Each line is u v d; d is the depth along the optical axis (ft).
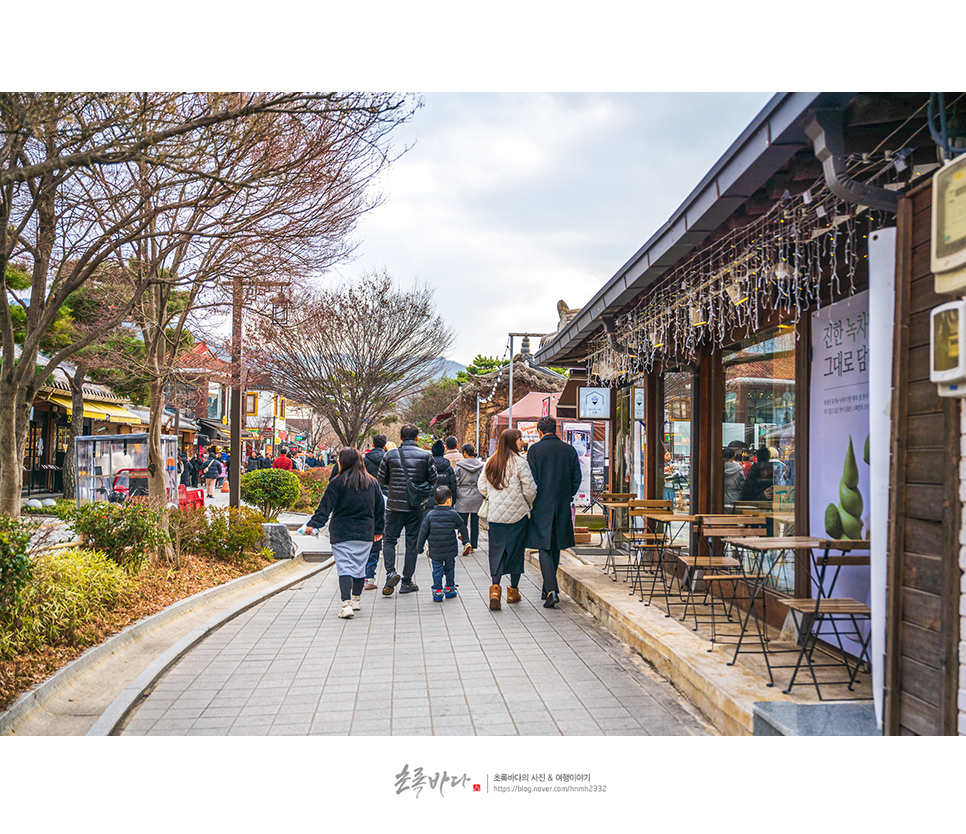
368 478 23.50
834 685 13.58
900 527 9.84
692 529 24.34
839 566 14.84
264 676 16.93
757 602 19.42
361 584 23.90
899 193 10.41
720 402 23.71
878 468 10.76
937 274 8.80
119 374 51.60
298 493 48.26
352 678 16.65
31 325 20.36
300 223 21.61
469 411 112.57
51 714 14.47
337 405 59.98
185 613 23.13
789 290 16.25
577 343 32.37
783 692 13.16
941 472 9.12
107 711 14.20
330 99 15.07
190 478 79.05
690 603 21.34
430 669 17.26
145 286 21.07
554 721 13.83
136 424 87.56
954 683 8.79
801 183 13.25
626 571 27.35
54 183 17.20
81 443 38.83
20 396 19.36
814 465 16.87
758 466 20.56
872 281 10.94
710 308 19.67
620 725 13.61
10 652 15.51
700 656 15.64
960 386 8.30
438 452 32.35
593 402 37.55
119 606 21.33
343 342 57.36
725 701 13.14
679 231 15.44
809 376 17.17
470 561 35.01
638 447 33.55
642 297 23.79
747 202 14.43
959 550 8.79
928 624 9.30
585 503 42.39
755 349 20.92
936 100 10.09
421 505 26.63
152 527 24.79
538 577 30.17
